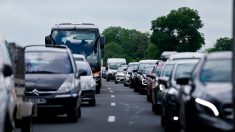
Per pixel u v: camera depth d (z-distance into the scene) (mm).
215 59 16688
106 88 65375
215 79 15938
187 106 15094
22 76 18891
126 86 72500
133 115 29000
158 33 189375
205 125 14539
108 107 34250
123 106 35188
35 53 26156
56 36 54219
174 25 188625
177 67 23031
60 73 25438
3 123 13977
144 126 23875
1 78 14625
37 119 26250
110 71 105188
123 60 109312
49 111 24594
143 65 55344
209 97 14844
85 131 21984
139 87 51031
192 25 189250
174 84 21172
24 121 19156
